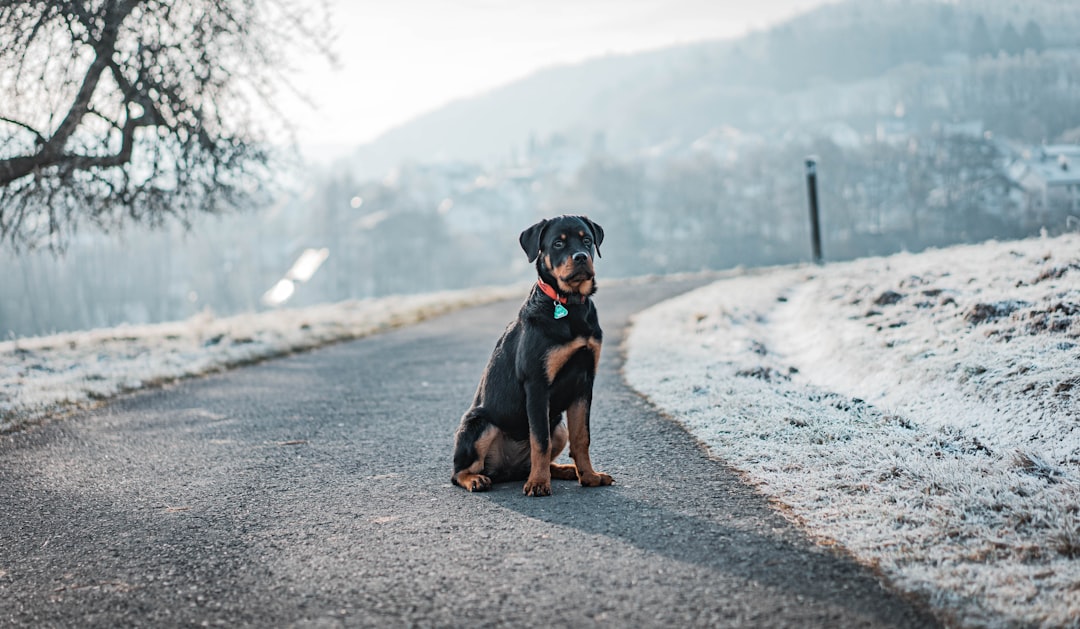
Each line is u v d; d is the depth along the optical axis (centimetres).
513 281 12669
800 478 465
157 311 10319
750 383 754
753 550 364
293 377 1032
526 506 457
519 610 313
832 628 285
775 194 12519
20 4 1048
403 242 12231
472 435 510
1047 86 14775
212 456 619
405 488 509
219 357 1170
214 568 380
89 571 384
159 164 1298
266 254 13425
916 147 11138
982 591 301
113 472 577
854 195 11369
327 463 586
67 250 1380
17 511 488
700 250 12056
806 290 1338
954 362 636
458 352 1204
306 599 336
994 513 377
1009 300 724
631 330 1299
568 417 502
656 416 683
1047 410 510
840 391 711
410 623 307
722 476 492
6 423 741
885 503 408
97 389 906
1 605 347
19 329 8388
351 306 2328
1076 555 326
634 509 438
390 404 819
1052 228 1470
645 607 310
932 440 514
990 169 9062
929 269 1087
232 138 1345
